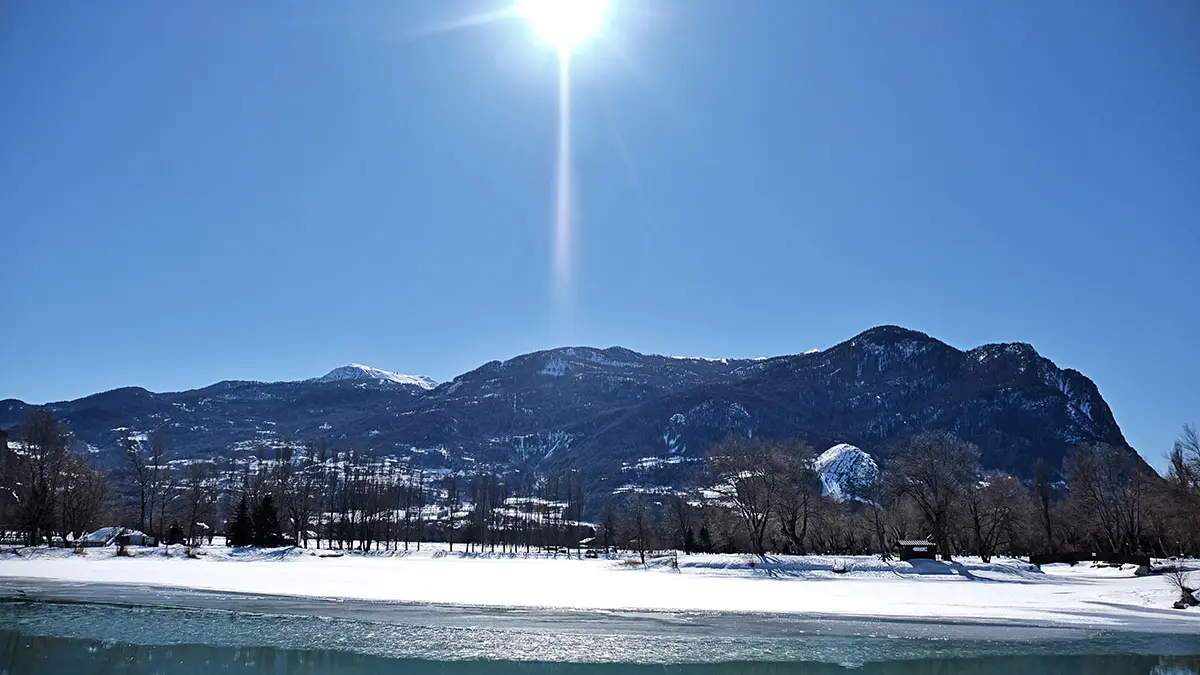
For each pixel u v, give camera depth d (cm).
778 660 3900
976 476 11875
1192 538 10525
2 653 3919
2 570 7919
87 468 13100
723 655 3994
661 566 9894
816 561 9300
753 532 11456
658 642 4291
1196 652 4128
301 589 6500
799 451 11962
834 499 15038
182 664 3731
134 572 7919
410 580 7706
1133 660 3944
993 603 6019
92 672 3594
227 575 7819
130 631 4462
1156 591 6350
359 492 17550
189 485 18138
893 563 9331
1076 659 3959
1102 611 5569
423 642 4225
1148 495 11375
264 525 12238
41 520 11131
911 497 11969
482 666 3738
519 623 4841
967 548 13938
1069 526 14788
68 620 4797
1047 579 8800
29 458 11600
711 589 7031
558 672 3647
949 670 3725
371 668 3681
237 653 3953
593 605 5662
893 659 3941
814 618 5147
